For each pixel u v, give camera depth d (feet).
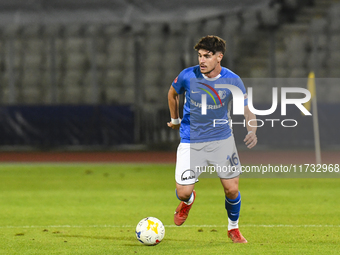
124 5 324.80
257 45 295.28
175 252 57.77
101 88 312.29
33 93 311.68
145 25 309.63
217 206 96.63
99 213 89.71
